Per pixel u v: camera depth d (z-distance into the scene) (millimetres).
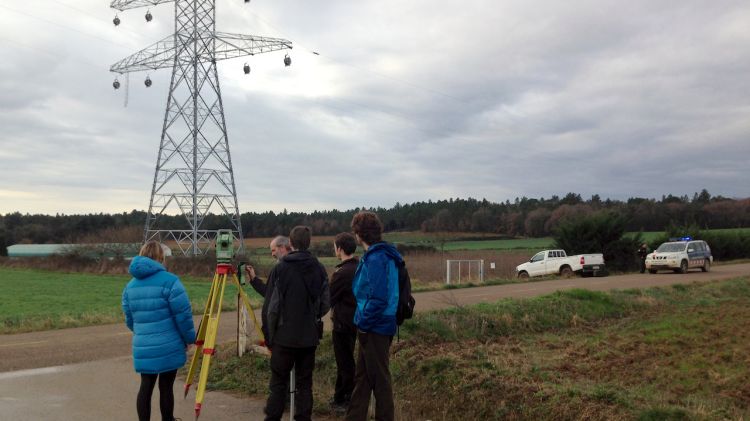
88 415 6441
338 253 6742
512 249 58656
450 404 6816
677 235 44031
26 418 6316
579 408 6004
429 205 86188
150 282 5582
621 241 38656
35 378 8328
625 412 5801
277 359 5715
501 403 6520
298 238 5863
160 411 6117
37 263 48219
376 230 5340
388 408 5199
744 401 8008
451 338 10195
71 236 78500
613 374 9031
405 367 7797
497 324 11969
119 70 43500
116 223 86812
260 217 80500
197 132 41875
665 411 5691
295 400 5926
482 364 7688
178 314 5570
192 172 41562
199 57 42094
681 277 28406
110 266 43094
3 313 19672
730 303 17688
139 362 5500
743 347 11328
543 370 8242
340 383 6648
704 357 10547
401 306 5473
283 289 5703
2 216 91938
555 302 14367
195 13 42062
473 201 87625
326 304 5984
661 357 10531
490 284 26719
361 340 5305
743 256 48062
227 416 6434
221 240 6582
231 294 24766
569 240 39562
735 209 77438
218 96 42938
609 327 13477
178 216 67500
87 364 9422
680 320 14227
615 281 26453
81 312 19625
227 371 8094
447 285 25125
